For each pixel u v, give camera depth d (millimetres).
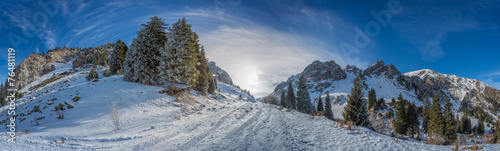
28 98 27984
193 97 31234
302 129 10766
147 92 27797
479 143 7242
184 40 32094
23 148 8805
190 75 31859
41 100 23531
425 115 63000
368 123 23547
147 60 33438
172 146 9562
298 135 9555
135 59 33500
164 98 26812
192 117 19812
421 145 7254
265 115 17484
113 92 26078
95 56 87500
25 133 12391
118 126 15945
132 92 26922
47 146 9430
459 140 7148
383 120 78125
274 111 20062
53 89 33656
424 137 57438
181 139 10883
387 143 7496
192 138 10867
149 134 12891
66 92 25656
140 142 10859
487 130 124438
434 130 47656
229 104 34812
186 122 17141
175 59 31219
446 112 53469
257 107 25062
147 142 10758
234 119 16578
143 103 23828
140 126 15891
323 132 9766
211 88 44781
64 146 9734
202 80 39688
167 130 14016
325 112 55375
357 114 23828
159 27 35969
